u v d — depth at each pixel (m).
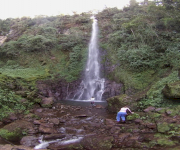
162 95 8.26
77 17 22.05
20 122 6.81
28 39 17.30
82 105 10.85
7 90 9.52
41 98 10.27
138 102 8.59
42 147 5.19
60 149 5.06
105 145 5.13
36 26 21.05
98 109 9.73
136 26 14.55
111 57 14.37
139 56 11.77
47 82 13.01
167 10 12.21
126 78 11.48
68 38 17.50
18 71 13.84
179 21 11.48
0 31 20.83
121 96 9.20
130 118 7.17
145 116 7.07
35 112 8.57
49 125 6.84
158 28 14.41
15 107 8.32
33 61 15.60
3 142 5.48
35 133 6.20
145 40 13.39
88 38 17.80
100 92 13.30
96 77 14.61
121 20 18.36
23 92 9.91
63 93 13.44
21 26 21.58
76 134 6.12
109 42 15.98
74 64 15.19
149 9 13.38
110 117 8.05
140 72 11.34
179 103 7.35
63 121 7.46
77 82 14.16
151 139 5.22
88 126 6.86
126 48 13.66
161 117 6.55
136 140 5.29
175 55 10.54
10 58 16.11
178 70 9.28
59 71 14.63
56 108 9.77
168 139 5.08
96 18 21.69
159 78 10.08
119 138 5.51
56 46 17.03
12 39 19.64
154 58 11.51
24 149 4.87
